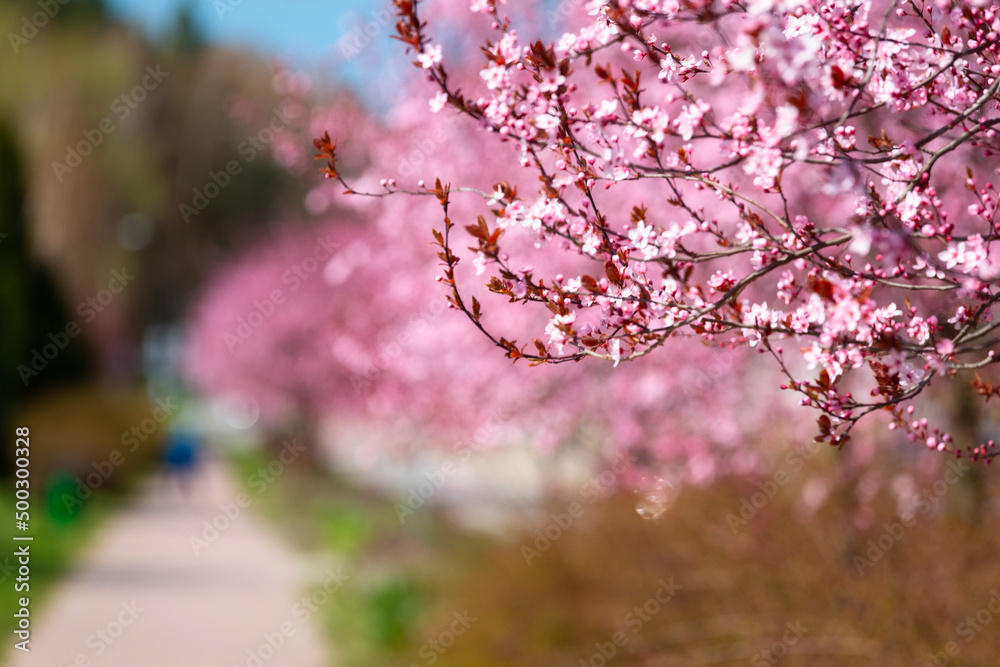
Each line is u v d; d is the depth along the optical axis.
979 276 3.14
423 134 12.30
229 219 61.47
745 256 8.79
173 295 62.91
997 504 6.77
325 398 34.03
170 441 30.95
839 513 6.85
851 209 7.28
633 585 8.02
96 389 34.50
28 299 28.36
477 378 11.75
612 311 3.53
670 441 9.97
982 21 3.36
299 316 34.50
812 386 3.44
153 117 57.53
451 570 11.50
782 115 2.83
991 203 3.38
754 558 7.04
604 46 3.57
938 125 3.99
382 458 19.03
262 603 15.45
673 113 5.57
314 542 21.64
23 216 28.55
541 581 8.91
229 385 49.81
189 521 26.36
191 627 13.65
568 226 3.61
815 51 2.75
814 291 2.99
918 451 7.09
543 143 3.61
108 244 44.56
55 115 41.50
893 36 3.24
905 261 3.24
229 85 56.09
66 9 50.31
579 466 11.79
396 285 13.84
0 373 27.09
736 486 7.68
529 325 11.55
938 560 6.24
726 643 7.21
